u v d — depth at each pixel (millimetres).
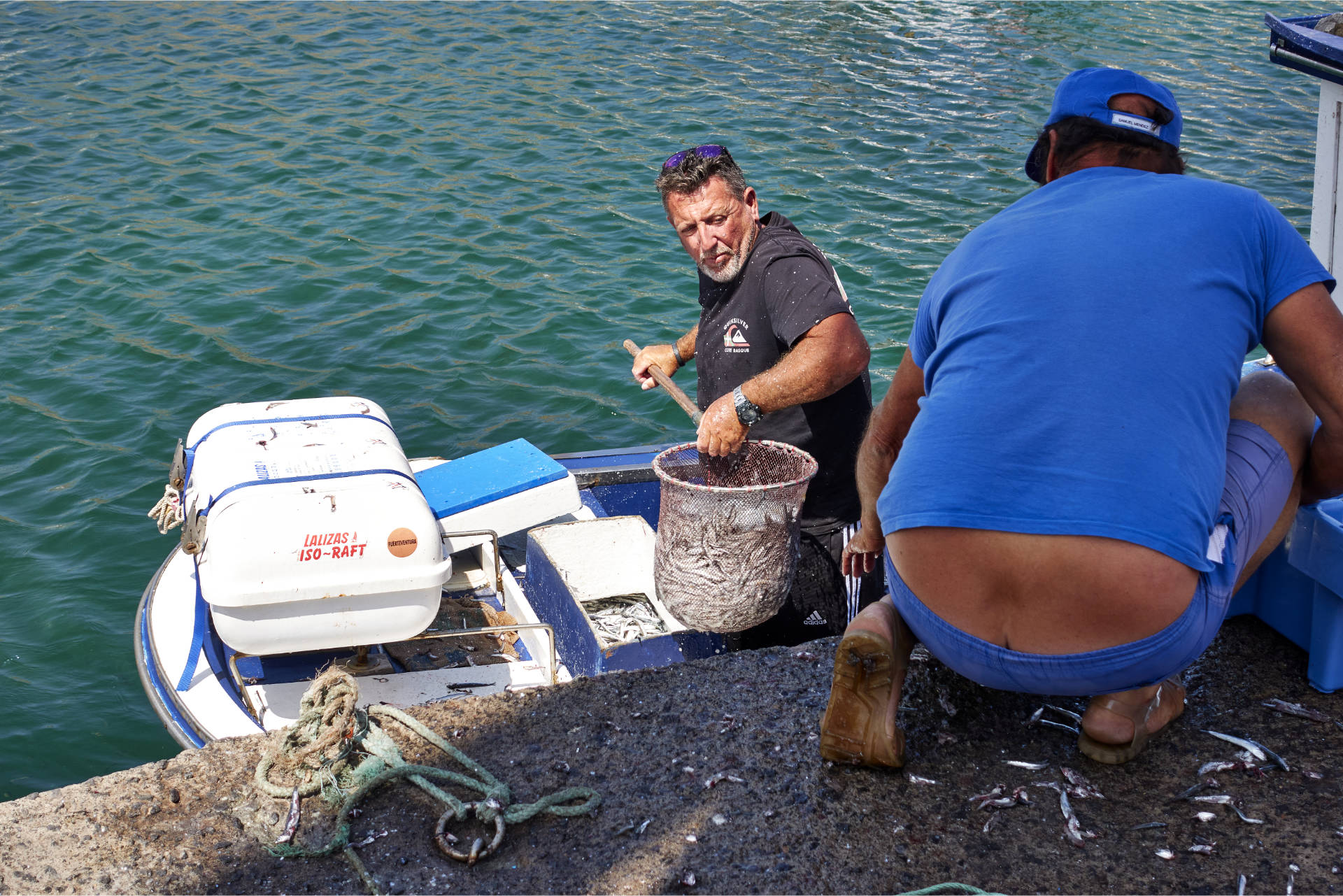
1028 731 2209
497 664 3730
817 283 3252
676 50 15508
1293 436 1968
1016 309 1781
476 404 7094
